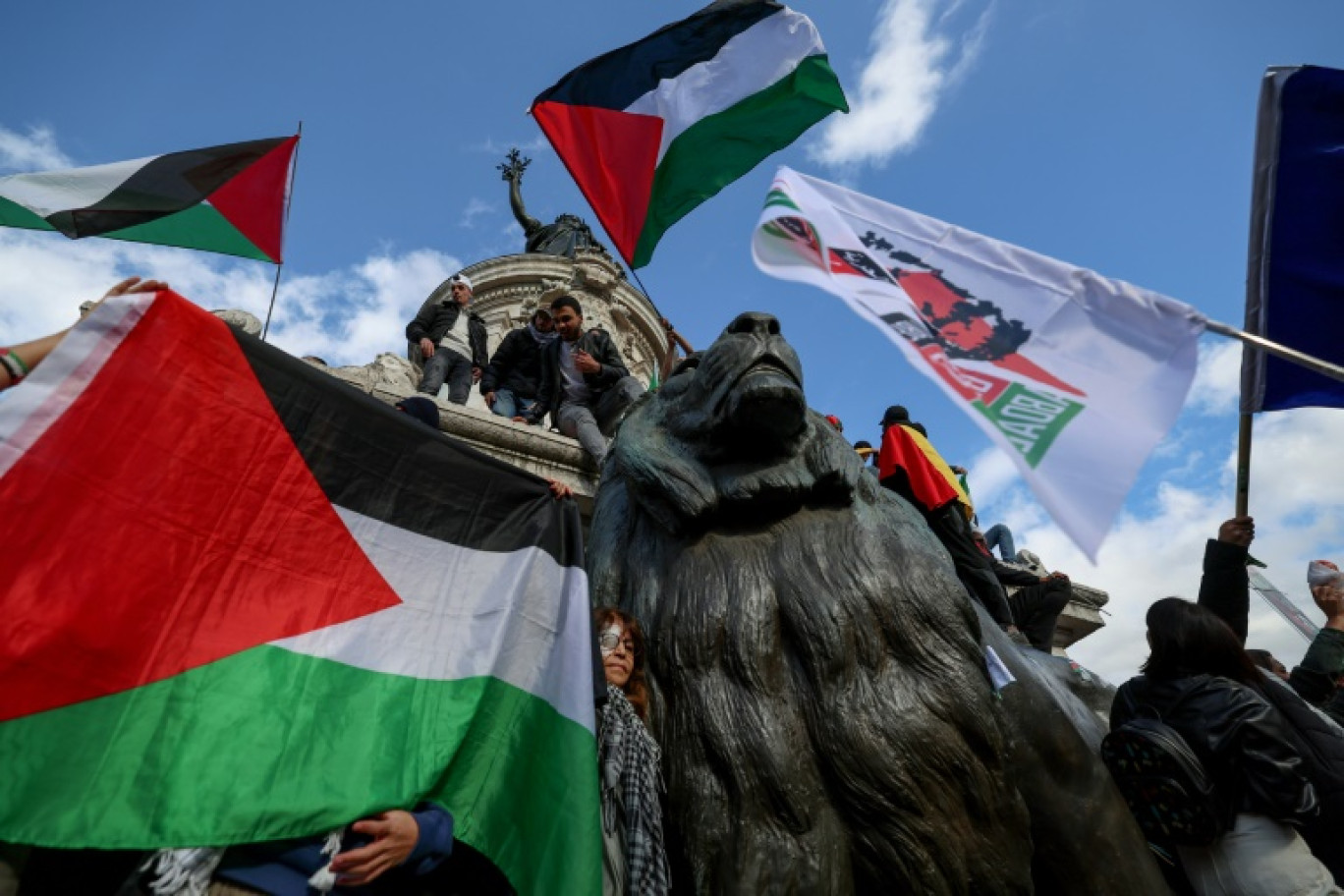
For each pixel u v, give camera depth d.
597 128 5.12
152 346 2.12
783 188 3.02
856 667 2.86
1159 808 2.96
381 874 2.00
